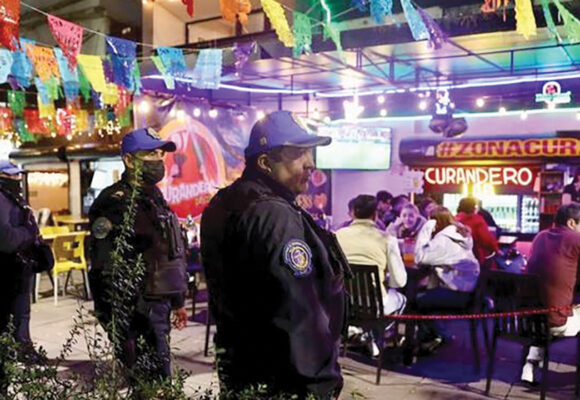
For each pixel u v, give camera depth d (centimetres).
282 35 377
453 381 423
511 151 784
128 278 168
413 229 714
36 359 152
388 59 625
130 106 739
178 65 484
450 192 846
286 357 146
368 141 871
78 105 771
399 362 468
